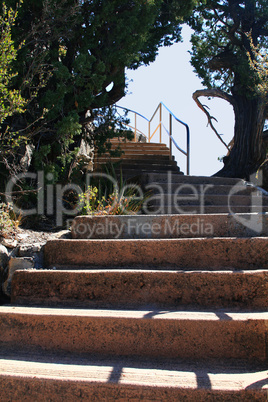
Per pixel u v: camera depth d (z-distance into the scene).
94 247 3.43
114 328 2.45
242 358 2.31
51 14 4.91
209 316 2.44
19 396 2.04
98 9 5.61
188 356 2.36
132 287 2.91
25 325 2.55
